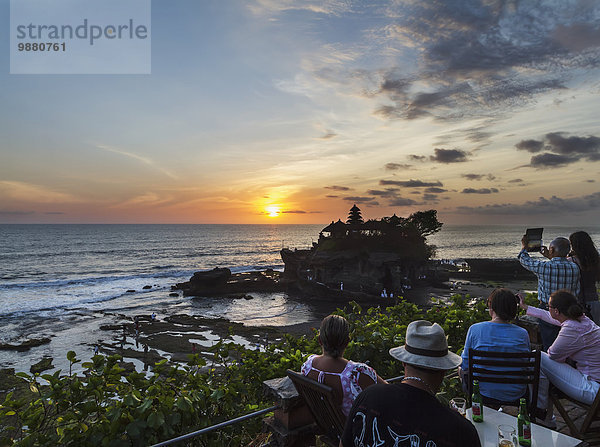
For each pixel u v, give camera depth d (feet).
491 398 12.63
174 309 222.07
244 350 18.69
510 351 12.72
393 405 6.75
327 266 258.37
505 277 321.93
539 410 13.09
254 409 15.10
